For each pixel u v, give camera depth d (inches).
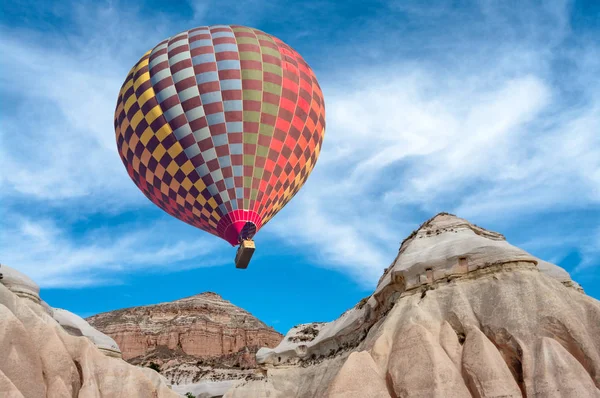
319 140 2257.6
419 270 1857.8
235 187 1968.5
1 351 1332.4
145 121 2033.7
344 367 1560.0
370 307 2237.9
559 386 1336.1
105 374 1542.8
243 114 2009.1
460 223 2108.8
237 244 1956.2
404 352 1568.7
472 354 1491.1
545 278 1660.9
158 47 2190.0
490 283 1702.8
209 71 2052.2
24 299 1782.7
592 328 1503.4
